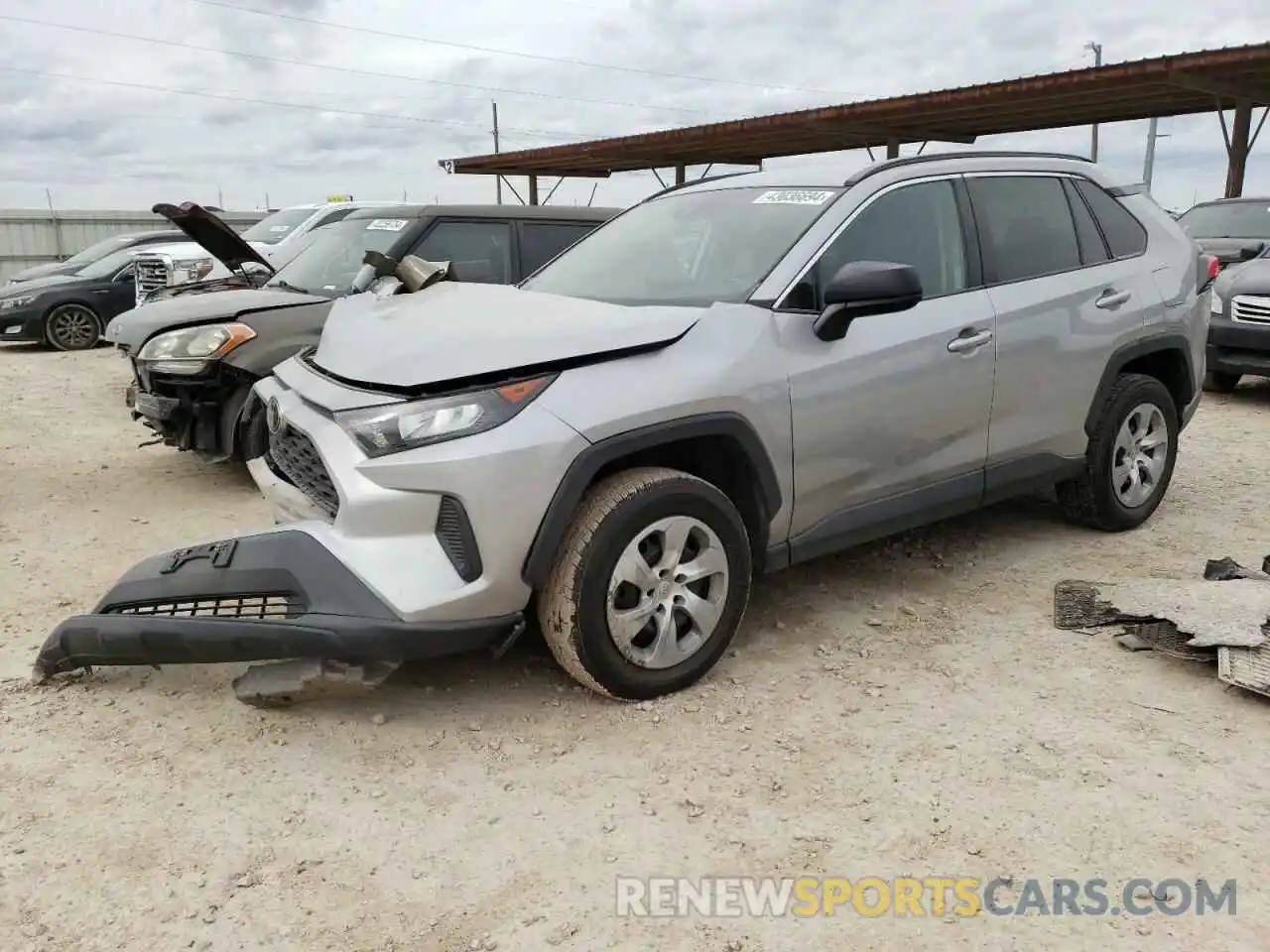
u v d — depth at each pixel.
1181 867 2.60
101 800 2.92
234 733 3.29
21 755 3.15
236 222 25.17
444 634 3.08
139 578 3.36
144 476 6.54
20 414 8.80
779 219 4.05
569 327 3.39
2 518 5.63
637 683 3.39
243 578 3.18
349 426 3.16
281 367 4.06
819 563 4.79
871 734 3.25
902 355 3.94
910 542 5.07
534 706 3.45
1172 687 3.53
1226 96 15.42
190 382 5.85
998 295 4.35
